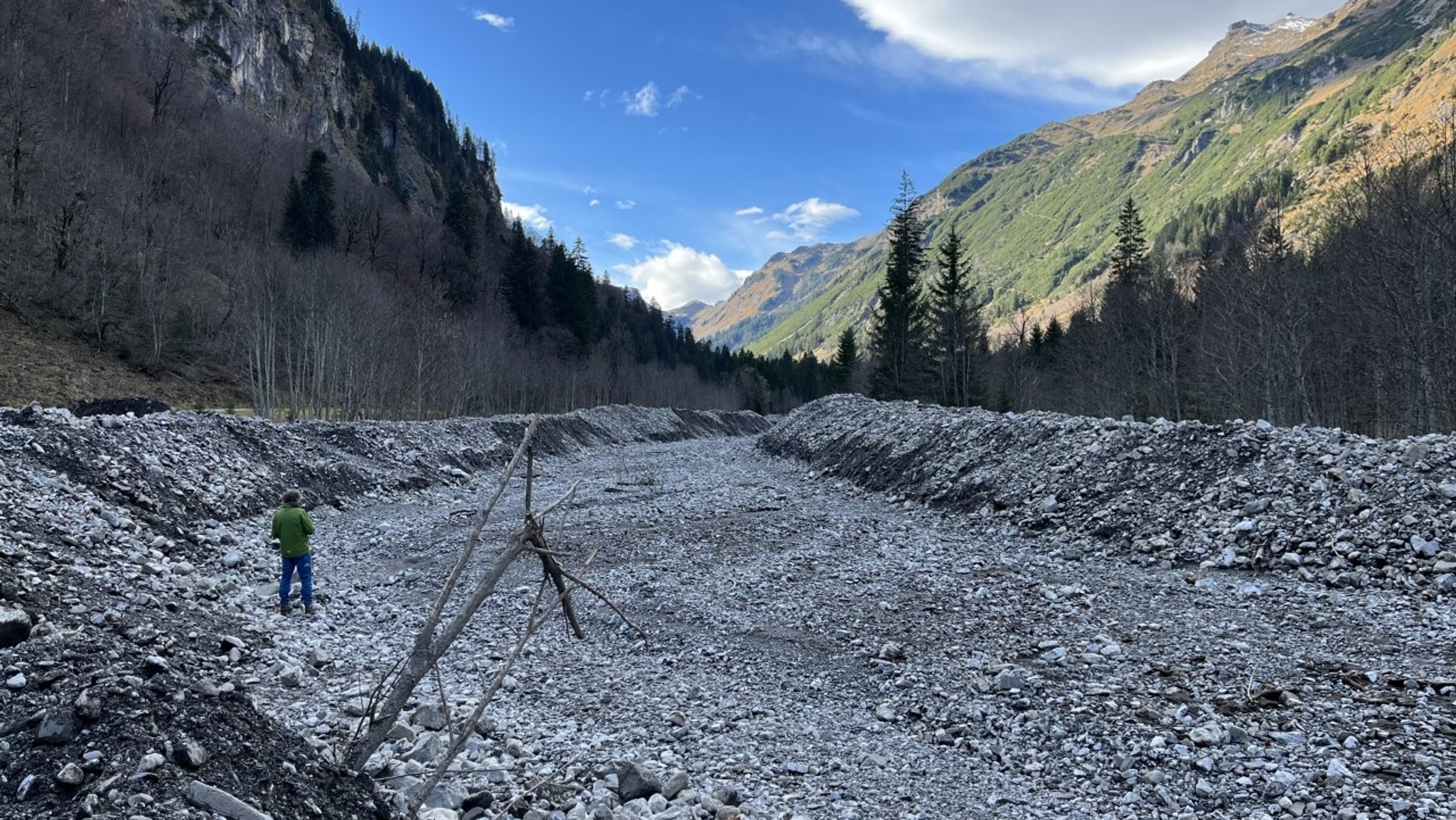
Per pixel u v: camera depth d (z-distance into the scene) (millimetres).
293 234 85000
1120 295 60594
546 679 9906
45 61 77438
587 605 13211
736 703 9148
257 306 54125
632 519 21109
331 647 10922
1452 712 7914
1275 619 11102
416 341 65625
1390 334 31609
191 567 13859
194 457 20250
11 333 50531
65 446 16578
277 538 12625
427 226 113562
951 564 15195
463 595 13977
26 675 5828
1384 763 6980
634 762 7176
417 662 5340
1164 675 9312
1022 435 22438
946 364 62500
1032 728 8234
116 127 86000
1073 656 10125
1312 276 40812
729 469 36625
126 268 60250
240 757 4902
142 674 5945
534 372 82312
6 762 4660
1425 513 12797
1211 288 48469
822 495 25938
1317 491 14359
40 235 59000
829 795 6887
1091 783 7145
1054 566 14828
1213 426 17953
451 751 5020
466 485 30469
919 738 8336
